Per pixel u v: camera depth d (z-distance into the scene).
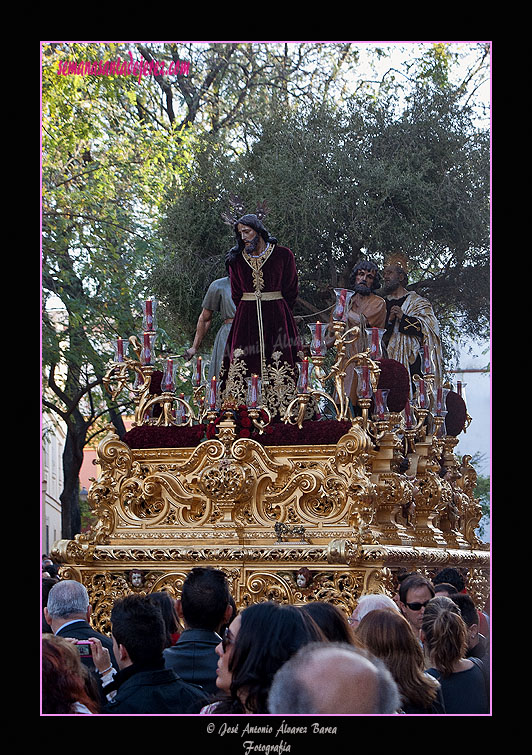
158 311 34.34
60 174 35.38
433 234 34.03
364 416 15.51
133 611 9.32
